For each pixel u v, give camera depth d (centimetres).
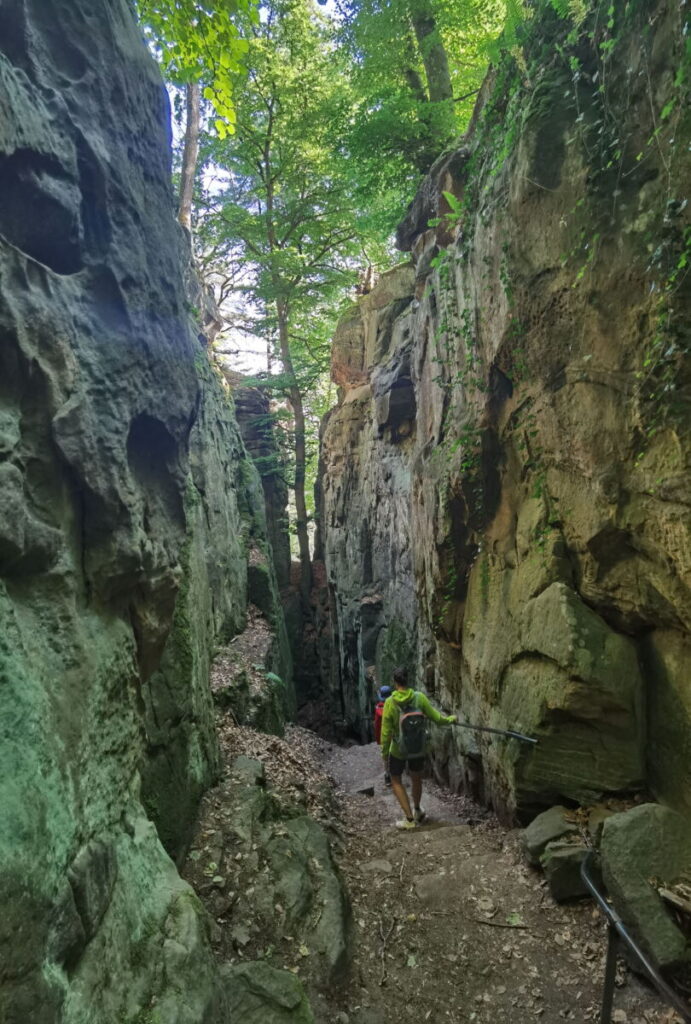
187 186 1519
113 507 305
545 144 542
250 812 549
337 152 1296
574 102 524
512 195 593
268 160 1958
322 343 2441
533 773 559
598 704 513
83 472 284
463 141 915
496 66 699
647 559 486
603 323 492
